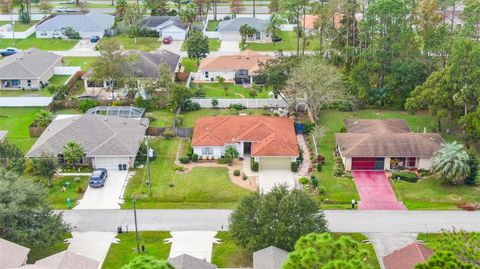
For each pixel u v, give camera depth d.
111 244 65.50
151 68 110.25
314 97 94.56
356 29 118.62
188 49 124.44
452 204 73.25
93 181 77.12
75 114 100.38
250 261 61.97
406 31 101.44
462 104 85.44
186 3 169.62
